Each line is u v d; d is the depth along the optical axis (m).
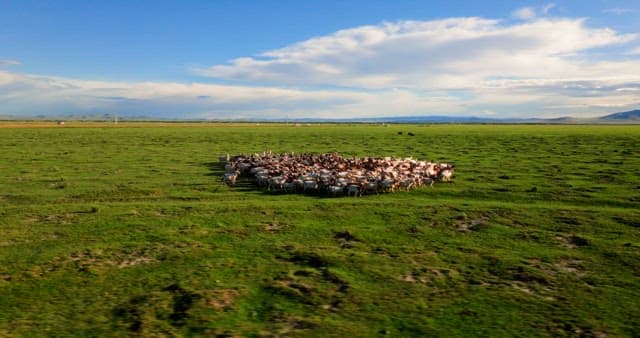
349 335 13.61
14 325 14.19
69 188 35.03
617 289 16.62
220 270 18.38
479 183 36.03
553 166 46.38
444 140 89.19
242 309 15.23
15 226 24.19
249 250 20.66
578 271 18.30
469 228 23.89
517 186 34.44
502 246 21.12
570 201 29.70
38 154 58.62
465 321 14.41
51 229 23.67
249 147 73.75
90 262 19.17
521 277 17.73
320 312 15.02
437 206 28.02
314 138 96.69
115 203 29.94
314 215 26.33
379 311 15.07
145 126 157.00
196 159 54.62
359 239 22.11
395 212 26.75
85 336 13.59
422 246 21.17
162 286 16.94
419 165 41.84
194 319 14.50
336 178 34.47
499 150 66.38
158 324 14.26
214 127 157.25
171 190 34.44
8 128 123.62
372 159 45.09
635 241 21.42
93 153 60.53
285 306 15.44
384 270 18.36
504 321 14.40
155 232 23.14
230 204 29.12
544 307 15.32
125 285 17.03
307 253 20.11
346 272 18.16
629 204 28.47
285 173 37.00
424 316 14.73
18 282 17.27
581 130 132.62
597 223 24.20
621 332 13.74
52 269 18.45
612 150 63.88
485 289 16.70
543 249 20.69
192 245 21.27
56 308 15.32
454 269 18.53
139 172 43.25
